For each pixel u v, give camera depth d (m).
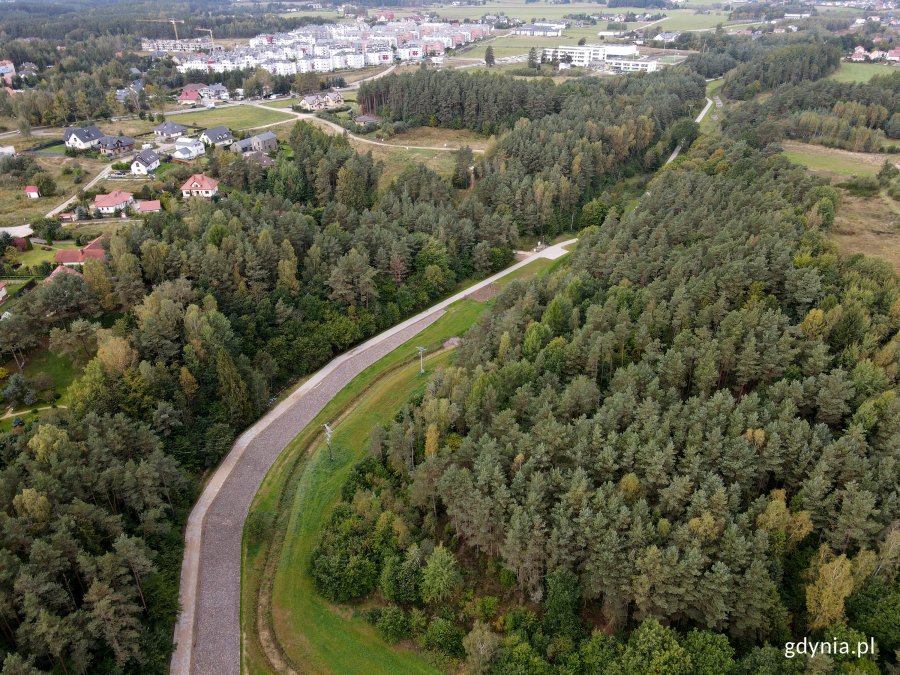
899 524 62.50
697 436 72.50
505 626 66.06
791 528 65.56
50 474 72.88
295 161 191.12
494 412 84.62
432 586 68.81
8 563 61.31
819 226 126.12
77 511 69.00
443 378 93.88
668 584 61.41
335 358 123.38
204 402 100.19
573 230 179.25
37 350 107.56
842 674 53.75
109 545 71.75
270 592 75.56
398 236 145.00
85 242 146.38
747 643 61.00
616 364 95.06
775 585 59.72
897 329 92.62
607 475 72.75
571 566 66.81
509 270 157.00
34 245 146.12
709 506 65.94
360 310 128.75
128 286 113.00
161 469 81.00
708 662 56.56
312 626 71.06
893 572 60.09
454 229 154.00
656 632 58.97
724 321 91.81
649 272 113.56
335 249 131.75
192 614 72.38
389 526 76.19
